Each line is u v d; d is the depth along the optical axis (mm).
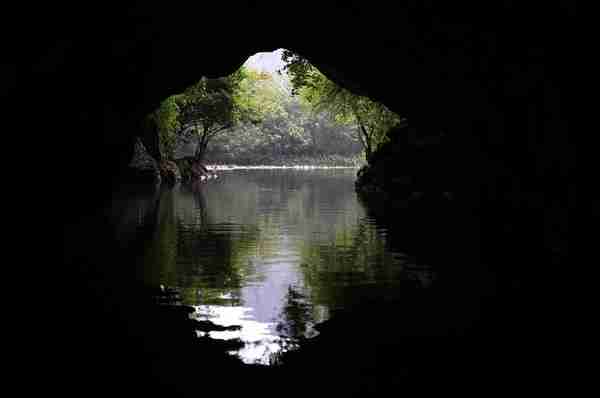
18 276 11195
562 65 9180
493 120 12773
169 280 12031
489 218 15375
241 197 33438
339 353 7828
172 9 12039
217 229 19844
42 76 10297
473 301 10352
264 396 6434
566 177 10281
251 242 17219
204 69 17125
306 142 111750
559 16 8539
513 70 10523
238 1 12930
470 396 6488
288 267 13578
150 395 6445
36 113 11195
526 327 8773
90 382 6762
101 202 19219
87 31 10414
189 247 16094
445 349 7926
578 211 9953
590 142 9266
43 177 12938
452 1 10305
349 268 13477
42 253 12953
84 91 12508
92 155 15398
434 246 16594
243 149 104938
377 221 22484
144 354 7707
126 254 14742
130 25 11555
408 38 12664
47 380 6742
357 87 18688
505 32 9961
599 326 8594
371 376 7027
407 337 8445
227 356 7715
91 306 9828
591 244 9586
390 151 33812
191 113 56781
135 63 13719
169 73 16188
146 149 45312
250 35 15766
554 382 6777
